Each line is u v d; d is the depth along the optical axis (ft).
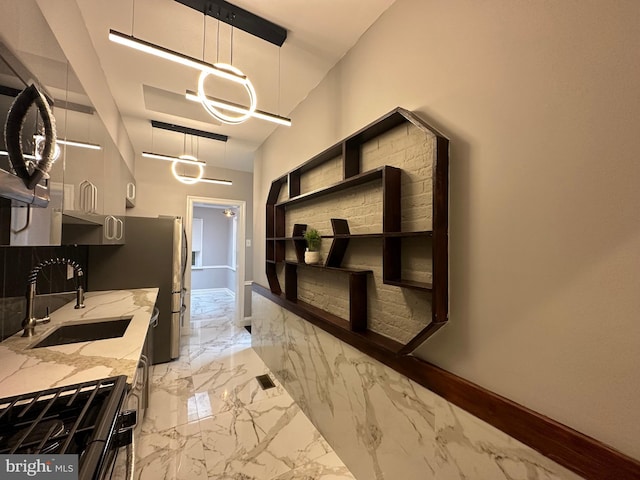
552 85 2.98
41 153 3.07
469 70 3.85
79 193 4.94
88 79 6.18
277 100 8.93
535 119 3.12
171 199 14.76
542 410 2.99
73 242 6.40
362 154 6.06
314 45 6.49
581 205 2.75
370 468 5.21
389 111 5.29
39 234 3.35
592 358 2.65
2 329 4.74
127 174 10.89
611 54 2.56
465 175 3.86
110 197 7.64
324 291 7.39
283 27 5.98
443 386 3.93
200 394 8.38
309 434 6.73
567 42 2.86
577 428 2.73
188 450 6.09
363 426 5.43
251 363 10.63
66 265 7.64
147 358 6.66
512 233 3.31
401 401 4.62
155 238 10.53
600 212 2.62
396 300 5.09
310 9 5.52
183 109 9.86
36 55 3.14
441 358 4.08
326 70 7.43
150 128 11.07
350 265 6.36
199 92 5.63
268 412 7.57
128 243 10.18
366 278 5.84
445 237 3.96
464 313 3.80
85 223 6.00
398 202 4.93
